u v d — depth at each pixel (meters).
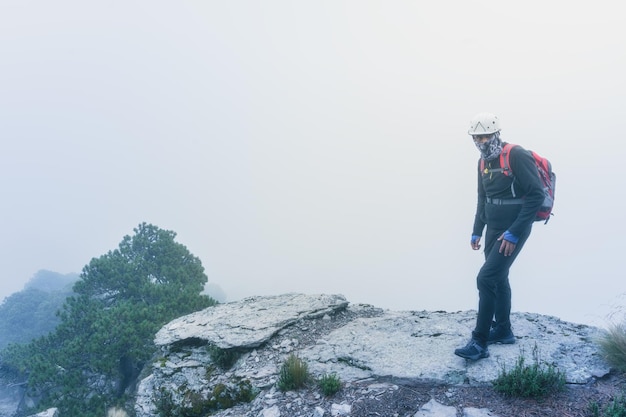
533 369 4.48
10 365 27.89
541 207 4.76
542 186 4.61
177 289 25.09
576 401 4.20
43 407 17.70
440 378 4.91
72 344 19.75
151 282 26.38
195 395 6.11
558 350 5.21
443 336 6.10
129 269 26.64
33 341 22.83
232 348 6.64
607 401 4.12
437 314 7.42
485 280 4.90
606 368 4.68
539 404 4.23
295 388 5.25
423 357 5.45
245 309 8.24
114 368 18.81
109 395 18.78
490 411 4.25
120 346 19.00
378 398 4.75
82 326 22.33
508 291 5.42
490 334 5.58
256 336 6.79
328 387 4.98
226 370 6.57
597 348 5.11
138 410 6.67
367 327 6.95
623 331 4.80
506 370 4.80
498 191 4.91
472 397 4.52
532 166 4.64
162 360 7.16
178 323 8.05
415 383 4.96
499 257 4.80
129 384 19.73
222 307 8.77
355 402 4.75
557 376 4.46
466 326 6.44
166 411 6.32
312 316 7.56
